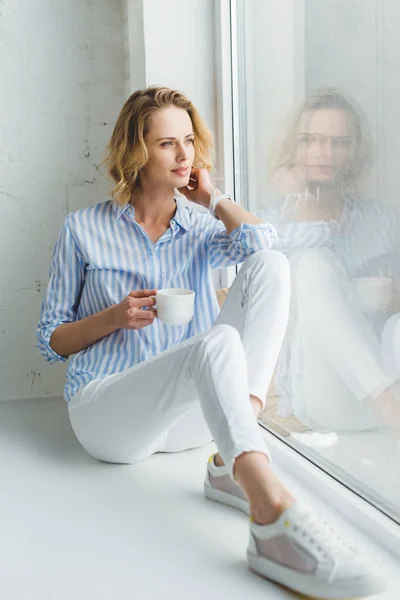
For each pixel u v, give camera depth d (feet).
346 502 5.63
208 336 5.19
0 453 7.29
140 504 5.90
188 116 6.71
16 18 8.92
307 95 6.52
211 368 5.04
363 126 5.56
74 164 9.32
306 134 6.56
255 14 7.61
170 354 5.46
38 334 6.98
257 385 5.55
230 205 6.80
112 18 9.26
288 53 6.86
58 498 6.08
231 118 8.36
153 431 6.07
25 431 8.02
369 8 5.41
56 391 9.59
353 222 5.76
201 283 6.94
